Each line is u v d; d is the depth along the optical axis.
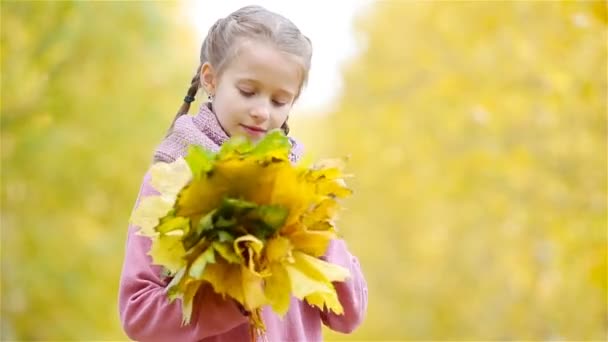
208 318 3.09
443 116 15.76
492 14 12.75
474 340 19.55
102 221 15.55
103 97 14.25
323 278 2.98
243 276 2.93
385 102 18.30
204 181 2.90
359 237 24.75
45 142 13.52
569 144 12.20
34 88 12.70
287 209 2.97
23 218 14.76
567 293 13.45
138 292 3.27
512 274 15.07
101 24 13.16
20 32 11.83
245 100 3.27
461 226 19.00
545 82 11.28
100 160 14.71
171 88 15.49
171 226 2.91
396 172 20.05
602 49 10.43
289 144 2.92
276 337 3.39
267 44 3.26
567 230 11.71
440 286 21.61
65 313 15.22
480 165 13.77
